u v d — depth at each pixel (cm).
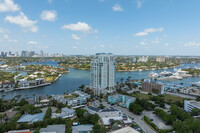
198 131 12400
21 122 14412
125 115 16650
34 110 17038
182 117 15212
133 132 9575
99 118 14988
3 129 12525
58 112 17238
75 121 15288
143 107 19175
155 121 15425
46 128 12606
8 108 18462
